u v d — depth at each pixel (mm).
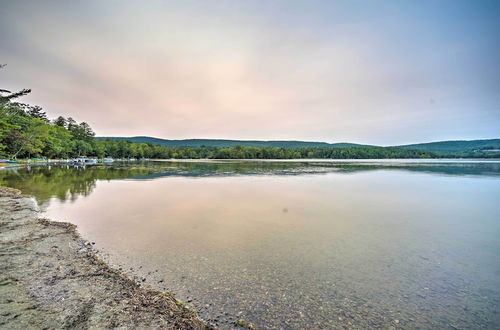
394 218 13883
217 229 11617
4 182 26609
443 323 5324
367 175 40125
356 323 5254
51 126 80188
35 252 8227
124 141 140750
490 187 26359
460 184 28766
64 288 6027
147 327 4746
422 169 54406
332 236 10773
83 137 107062
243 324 5090
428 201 18844
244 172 46625
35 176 33438
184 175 40062
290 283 6816
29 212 13805
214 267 7676
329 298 6148
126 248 9078
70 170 46812
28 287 5992
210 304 5750
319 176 38562
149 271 7336
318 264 8031
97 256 8297
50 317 4871
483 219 13711
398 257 8664
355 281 7004
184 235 10664
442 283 6957
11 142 54094
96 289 6043
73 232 10695
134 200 18750
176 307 5508
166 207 16344
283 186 27031
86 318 4891
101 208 15781
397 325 5227
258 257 8492
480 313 5664
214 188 25500
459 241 10297
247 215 14375
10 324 4586
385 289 6605
